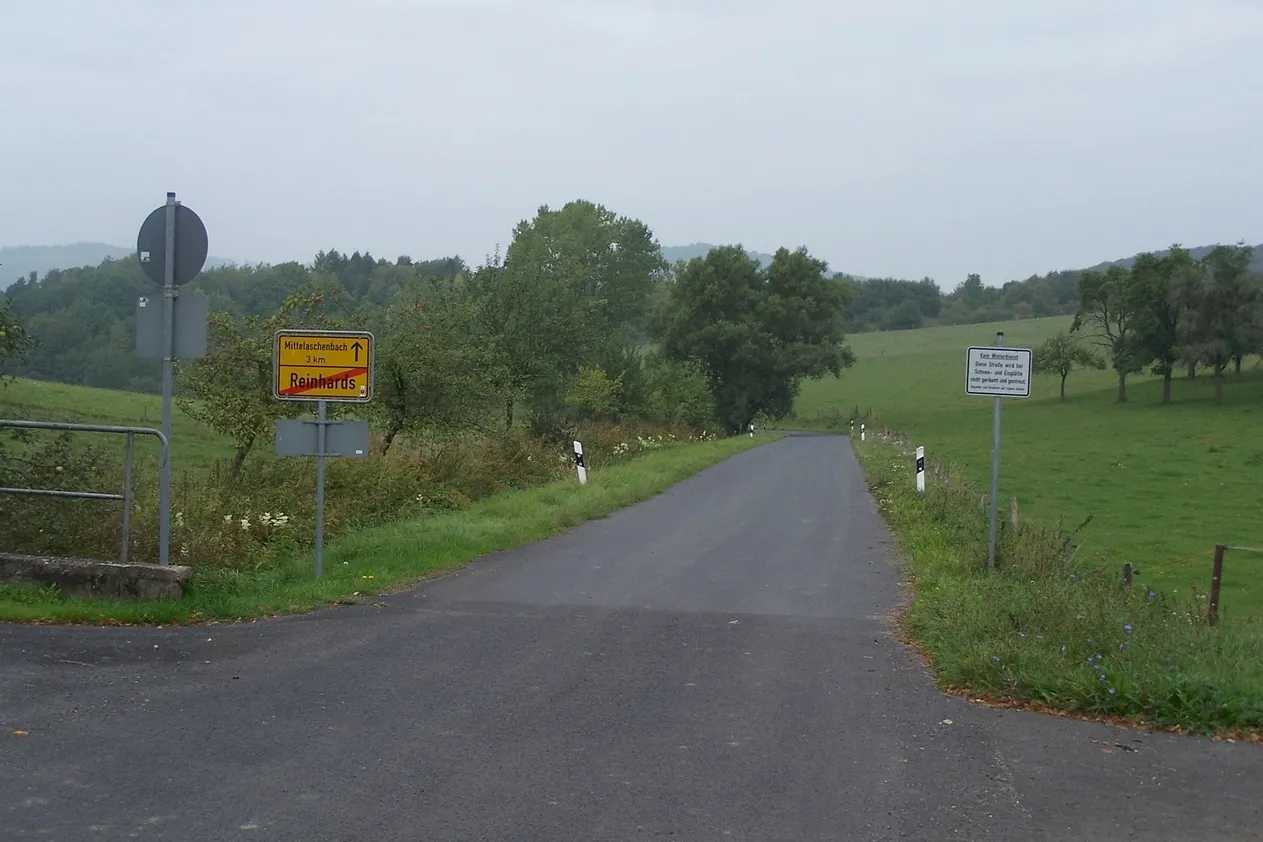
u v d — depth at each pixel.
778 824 5.12
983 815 5.33
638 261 85.88
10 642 7.97
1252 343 78.19
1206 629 9.18
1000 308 188.38
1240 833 5.18
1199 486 35.94
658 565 13.46
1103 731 6.79
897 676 8.04
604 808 5.25
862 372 124.75
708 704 7.14
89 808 5.03
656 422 46.91
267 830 4.84
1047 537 13.83
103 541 10.16
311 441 11.02
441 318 21.27
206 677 7.35
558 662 8.15
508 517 16.97
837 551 15.09
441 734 6.31
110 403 37.06
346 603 10.17
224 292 59.31
